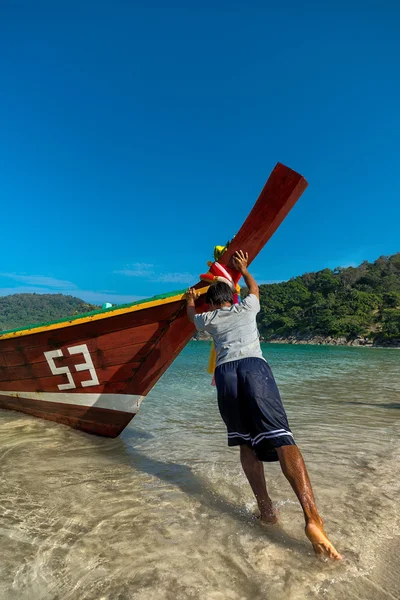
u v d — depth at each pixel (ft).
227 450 14.39
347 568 7.03
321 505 9.69
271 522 8.67
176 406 23.48
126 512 9.13
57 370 15.94
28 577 6.64
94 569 6.90
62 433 15.94
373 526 8.64
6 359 17.16
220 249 12.70
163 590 6.36
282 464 8.18
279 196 11.64
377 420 19.57
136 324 13.96
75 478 11.24
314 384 34.22
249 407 8.77
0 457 12.82
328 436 16.40
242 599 6.17
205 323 9.90
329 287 414.41
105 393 15.35
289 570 6.93
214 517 8.95
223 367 9.33
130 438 16.03
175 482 11.09
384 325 278.26
